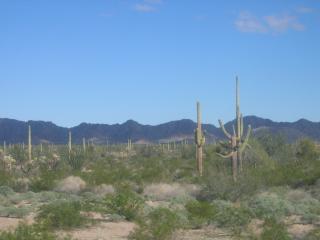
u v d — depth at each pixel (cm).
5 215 1975
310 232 1511
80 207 1873
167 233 1487
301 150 4366
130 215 1869
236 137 3002
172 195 2733
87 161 4850
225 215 1681
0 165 4106
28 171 3934
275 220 1641
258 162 3609
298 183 2931
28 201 2508
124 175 3466
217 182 2491
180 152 6388
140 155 7200
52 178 3212
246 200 2341
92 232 1639
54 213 1681
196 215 1770
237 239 1492
